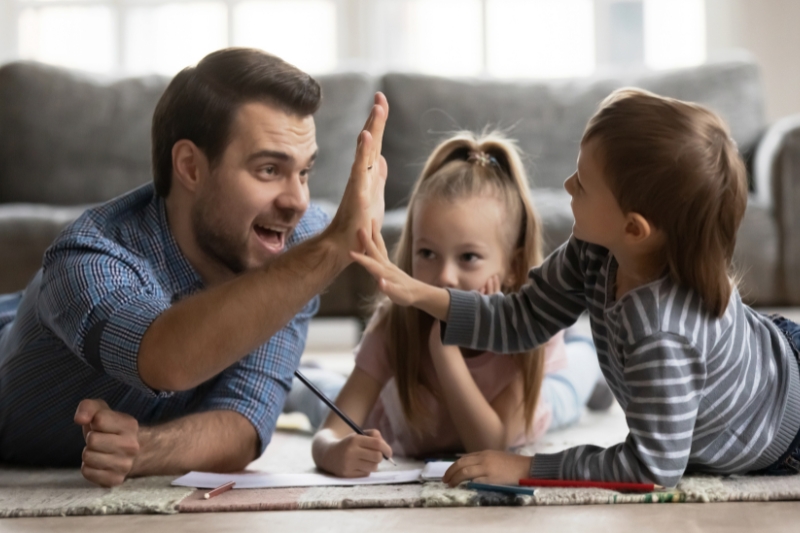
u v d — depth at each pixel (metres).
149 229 1.40
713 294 1.17
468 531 0.97
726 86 3.45
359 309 2.85
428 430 1.61
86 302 1.23
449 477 1.21
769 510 1.06
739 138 3.39
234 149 1.34
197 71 1.36
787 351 1.29
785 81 4.05
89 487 1.27
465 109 3.46
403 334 1.59
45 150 3.51
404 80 3.51
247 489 1.23
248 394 1.42
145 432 1.30
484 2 4.31
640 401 1.14
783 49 4.05
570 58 4.27
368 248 1.18
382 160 1.25
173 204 1.41
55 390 1.43
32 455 1.52
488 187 1.61
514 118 3.46
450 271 1.58
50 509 1.11
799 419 1.25
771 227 2.88
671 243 1.17
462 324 1.37
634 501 1.10
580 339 1.99
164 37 4.48
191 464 1.34
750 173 3.34
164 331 1.15
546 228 2.80
